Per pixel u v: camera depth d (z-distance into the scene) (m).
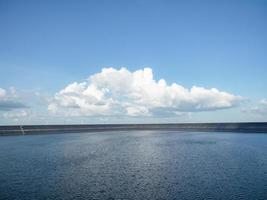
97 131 146.25
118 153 53.12
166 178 31.62
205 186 28.14
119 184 28.88
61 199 24.12
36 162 42.34
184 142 75.75
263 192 26.03
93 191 26.44
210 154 51.12
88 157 47.78
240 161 42.91
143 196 25.00
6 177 32.09
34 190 26.75
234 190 26.66
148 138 91.25
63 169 36.88
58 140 82.44
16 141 78.38
